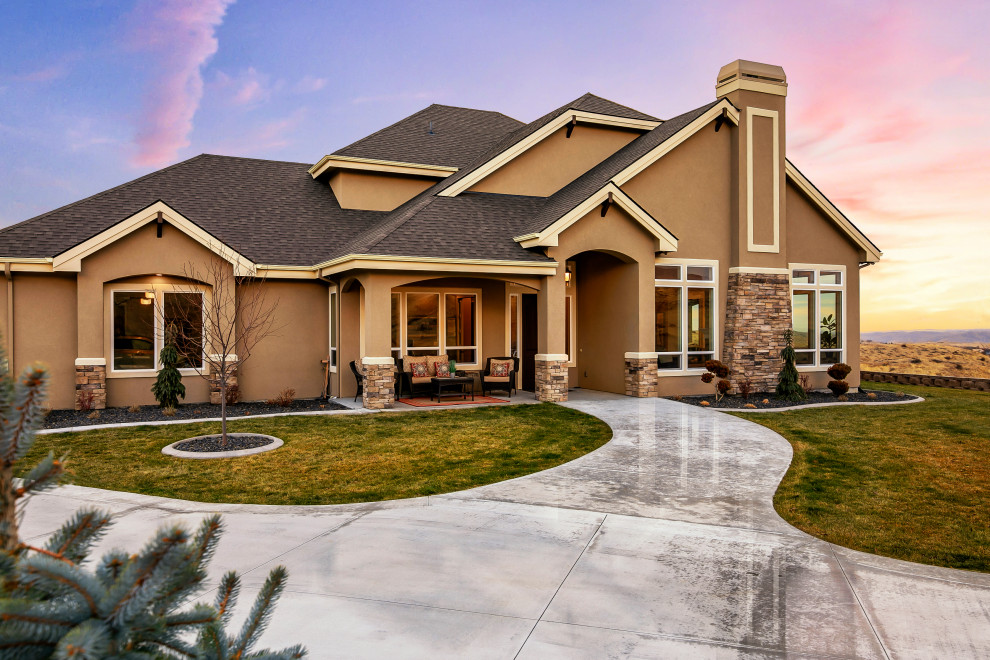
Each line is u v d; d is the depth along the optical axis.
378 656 3.97
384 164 19.33
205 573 2.01
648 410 14.31
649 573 5.40
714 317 17.88
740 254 17.69
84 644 1.50
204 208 17.58
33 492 1.93
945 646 4.19
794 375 16.75
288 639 4.16
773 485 8.34
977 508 7.45
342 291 16.08
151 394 15.34
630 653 4.05
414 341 16.98
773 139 18.12
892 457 10.01
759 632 4.36
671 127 18.22
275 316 16.47
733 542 6.21
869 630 4.41
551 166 19.06
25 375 1.78
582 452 10.32
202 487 8.18
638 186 17.06
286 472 8.99
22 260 13.88
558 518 6.91
